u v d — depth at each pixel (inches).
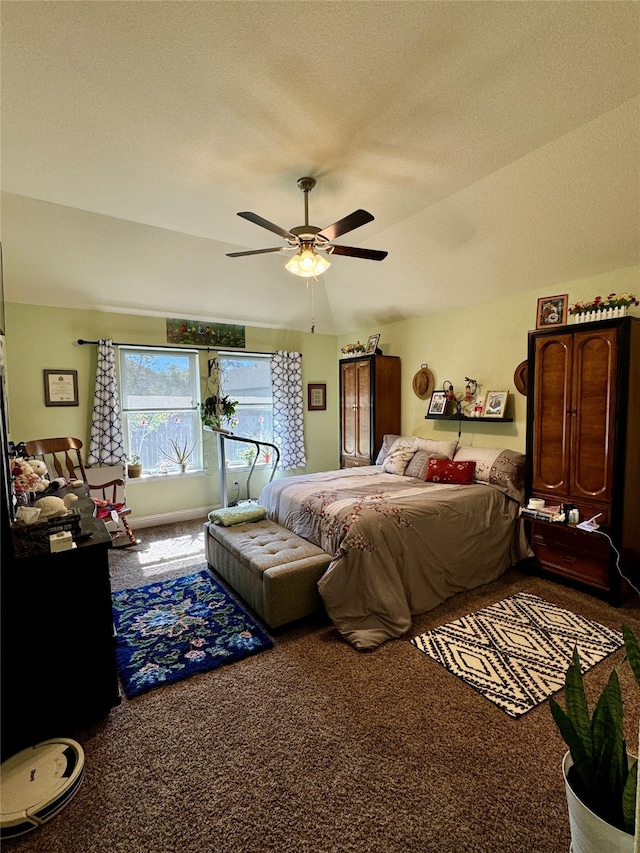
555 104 77.5
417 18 57.6
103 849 50.9
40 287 153.8
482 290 154.5
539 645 91.6
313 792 57.8
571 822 43.2
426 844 50.8
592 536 112.2
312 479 153.4
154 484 185.9
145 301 176.2
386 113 78.2
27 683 65.2
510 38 61.5
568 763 46.5
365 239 147.9
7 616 63.6
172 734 68.5
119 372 177.6
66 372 164.2
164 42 60.3
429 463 151.0
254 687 79.7
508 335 152.7
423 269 157.3
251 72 66.7
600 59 66.1
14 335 154.6
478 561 122.0
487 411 155.3
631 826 36.4
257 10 55.5
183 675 82.6
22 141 84.4
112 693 72.2
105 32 58.3
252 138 84.9
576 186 101.1
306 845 51.1
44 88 69.2
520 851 49.8
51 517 78.0
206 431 197.9
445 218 127.3
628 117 81.4
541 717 71.1
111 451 169.9
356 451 201.6
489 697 75.8
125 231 142.5
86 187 104.3
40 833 52.7
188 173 98.1
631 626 98.6
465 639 94.5
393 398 197.3
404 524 108.3
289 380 220.7
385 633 95.1
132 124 79.5
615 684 42.6
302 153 91.0
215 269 171.8
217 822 53.9
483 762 62.2
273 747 65.6
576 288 131.8
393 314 196.4
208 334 198.2
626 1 55.5
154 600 114.1
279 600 96.7
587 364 111.0
